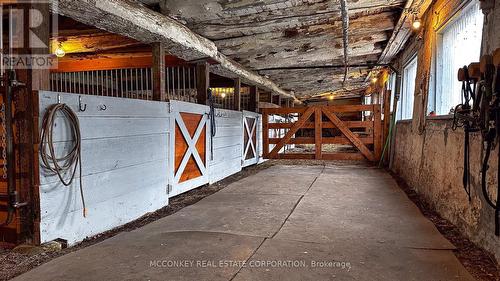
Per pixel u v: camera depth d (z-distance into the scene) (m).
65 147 2.52
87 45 4.62
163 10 3.70
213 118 5.25
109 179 2.99
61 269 2.10
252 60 6.26
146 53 5.17
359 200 3.99
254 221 3.14
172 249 2.43
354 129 14.34
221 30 4.43
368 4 3.96
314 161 8.43
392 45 5.73
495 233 2.11
